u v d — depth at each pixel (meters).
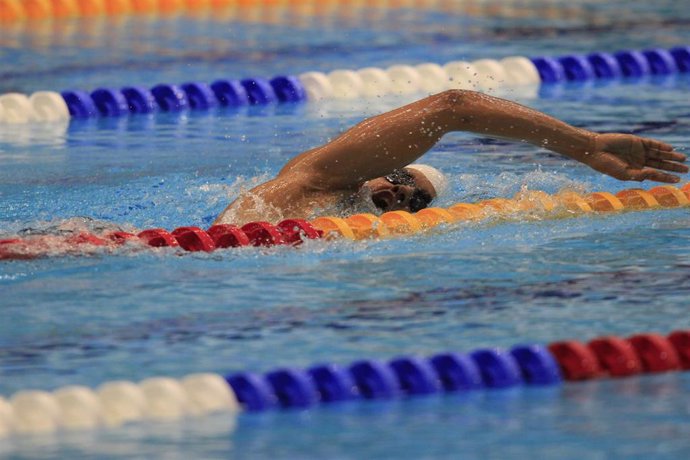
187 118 25.31
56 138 23.00
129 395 9.73
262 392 9.88
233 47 33.25
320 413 9.67
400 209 16.31
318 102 27.17
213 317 11.88
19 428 9.25
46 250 14.11
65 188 18.16
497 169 19.61
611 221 15.97
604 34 34.88
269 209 15.30
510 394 10.15
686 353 10.88
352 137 15.59
